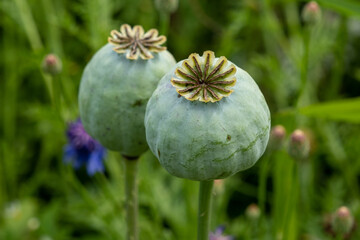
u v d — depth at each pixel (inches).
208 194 15.0
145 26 31.8
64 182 30.5
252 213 22.6
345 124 30.1
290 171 20.8
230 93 13.5
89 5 25.9
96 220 26.6
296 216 21.2
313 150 26.8
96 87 15.7
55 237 27.1
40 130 31.7
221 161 13.6
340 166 27.7
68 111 25.5
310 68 28.9
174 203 27.4
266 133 14.0
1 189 31.3
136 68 15.5
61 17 28.0
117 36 15.7
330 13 32.2
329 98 29.7
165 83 13.9
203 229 15.3
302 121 28.0
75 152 22.7
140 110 15.6
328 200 27.0
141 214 25.8
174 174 14.0
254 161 14.0
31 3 32.2
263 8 29.4
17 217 28.3
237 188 29.2
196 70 13.5
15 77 32.3
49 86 25.9
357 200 26.9
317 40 28.8
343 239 23.6
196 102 13.6
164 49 15.7
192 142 13.5
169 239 24.9
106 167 27.6
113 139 15.9
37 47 28.7
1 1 30.0
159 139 13.8
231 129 13.6
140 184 24.5
